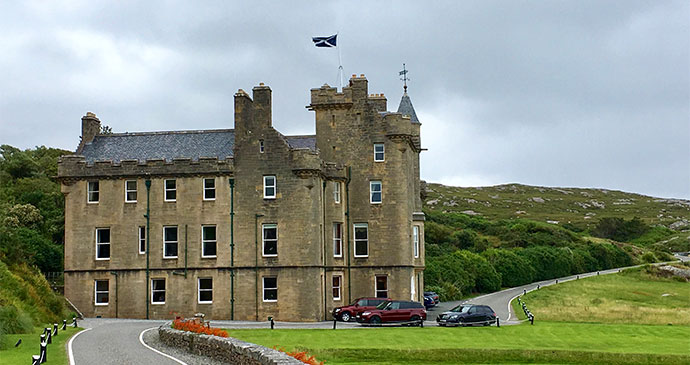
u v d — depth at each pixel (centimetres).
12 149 10106
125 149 6400
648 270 11106
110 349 3328
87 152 6419
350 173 6300
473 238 11950
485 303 8038
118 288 5988
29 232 7012
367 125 6319
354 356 3875
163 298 5953
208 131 6475
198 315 4078
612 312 6725
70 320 5262
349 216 6266
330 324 5412
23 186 8756
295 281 5809
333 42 6569
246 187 5947
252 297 5856
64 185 6128
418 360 3888
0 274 4825
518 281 10394
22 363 2862
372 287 6191
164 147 6362
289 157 5919
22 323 4181
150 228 6009
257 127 5991
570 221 18788
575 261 11750
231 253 5906
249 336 4312
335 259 6175
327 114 6372
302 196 5875
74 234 6075
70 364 2795
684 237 16125
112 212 6059
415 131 6969
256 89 6022
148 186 6038
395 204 6244
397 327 5056
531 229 13425
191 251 5959
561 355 3994
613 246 12950
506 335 4697
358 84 6369
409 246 6309
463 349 3994
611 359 3956
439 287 8625
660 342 4553
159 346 3503
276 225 5897
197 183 6006
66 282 6044
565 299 8344
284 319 5794
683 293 9144
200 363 2878
